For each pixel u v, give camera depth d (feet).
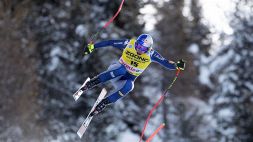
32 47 322.14
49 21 326.85
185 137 339.16
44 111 312.50
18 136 300.61
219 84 359.05
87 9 323.78
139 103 328.29
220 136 345.31
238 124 349.41
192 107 349.61
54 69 316.40
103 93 116.37
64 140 309.01
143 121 324.60
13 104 305.12
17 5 326.85
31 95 312.29
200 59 377.09
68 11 326.85
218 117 349.61
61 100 314.55
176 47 379.14
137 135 319.27
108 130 309.22
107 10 324.80
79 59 314.35
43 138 307.58
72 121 312.09
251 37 364.58
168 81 350.64
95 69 308.60
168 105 341.82
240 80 354.74
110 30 312.09
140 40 105.81
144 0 346.74
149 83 339.77
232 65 359.05
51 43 322.96
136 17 331.16
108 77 108.27
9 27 319.27
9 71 309.83
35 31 325.83
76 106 313.12
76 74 315.99
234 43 366.43
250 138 348.18
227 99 352.08
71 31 322.14
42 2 331.36
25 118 305.94
